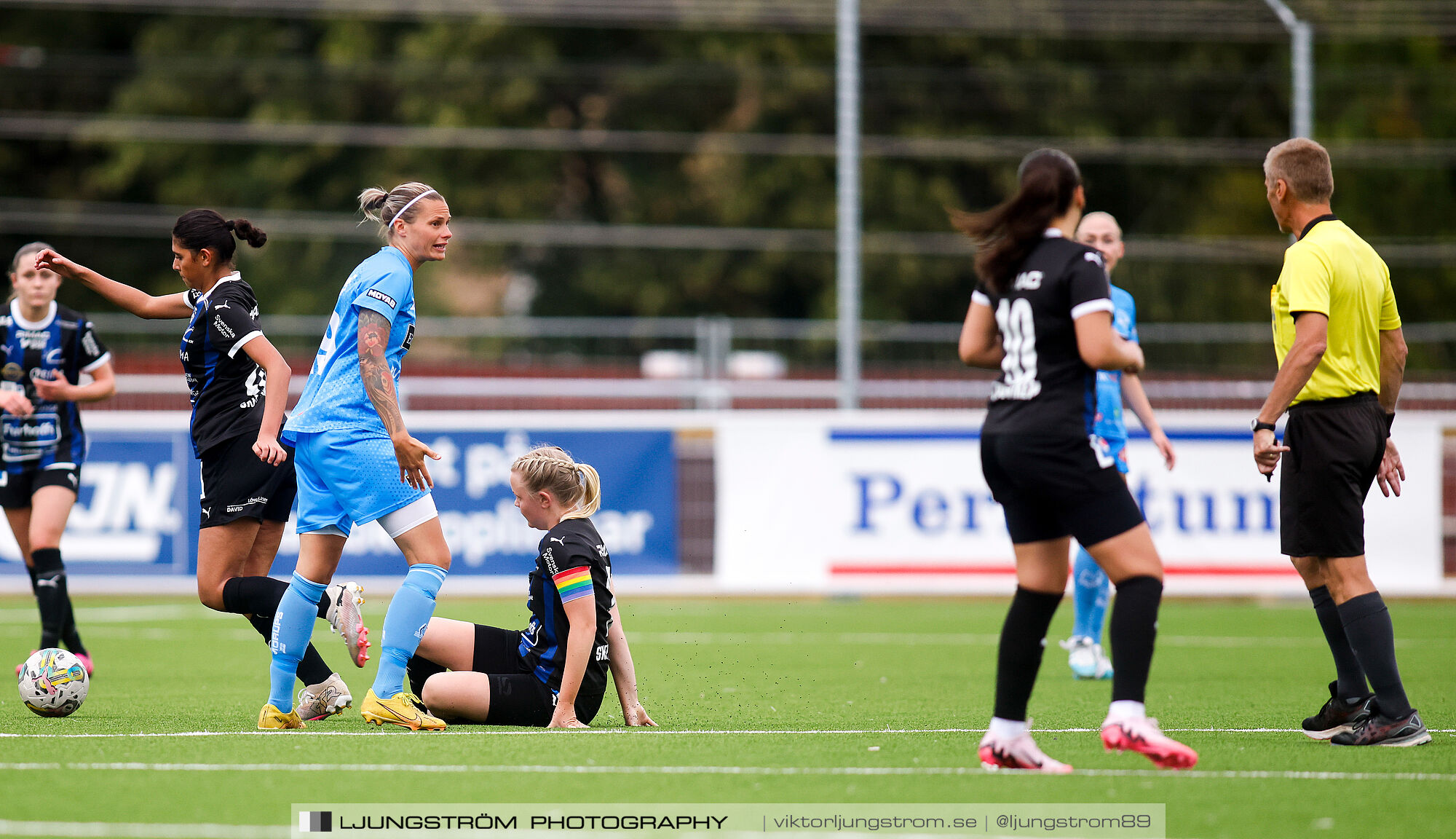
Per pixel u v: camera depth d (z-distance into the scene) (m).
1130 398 26.62
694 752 16.94
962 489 44.00
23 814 13.34
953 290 93.25
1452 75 73.44
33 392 26.22
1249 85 91.62
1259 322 87.44
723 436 44.25
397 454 18.12
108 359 26.88
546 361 59.25
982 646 34.69
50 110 96.38
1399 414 43.94
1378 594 18.27
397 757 16.33
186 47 96.56
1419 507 43.69
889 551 44.03
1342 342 18.16
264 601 19.44
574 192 97.12
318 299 90.25
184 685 25.66
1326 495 18.22
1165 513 43.50
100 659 30.48
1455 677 27.48
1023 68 93.50
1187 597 49.06
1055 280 14.97
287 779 14.98
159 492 42.72
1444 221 90.06
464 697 19.00
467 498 43.38
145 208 96.31
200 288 20.16
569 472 19.45
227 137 73.88
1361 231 89.69
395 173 93.56
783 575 44.09
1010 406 15.27
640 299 94.38
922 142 77.94
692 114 96.75
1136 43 92.94
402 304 18.59
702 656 32.16
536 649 19.58
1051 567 15.57
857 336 49.16
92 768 15.59
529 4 56.50
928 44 93.88
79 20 99.62
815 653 33.06
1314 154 18.73
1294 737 18.89
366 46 94.69
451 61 92.81
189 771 15.42
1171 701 23.62
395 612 18.86
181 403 49.97
